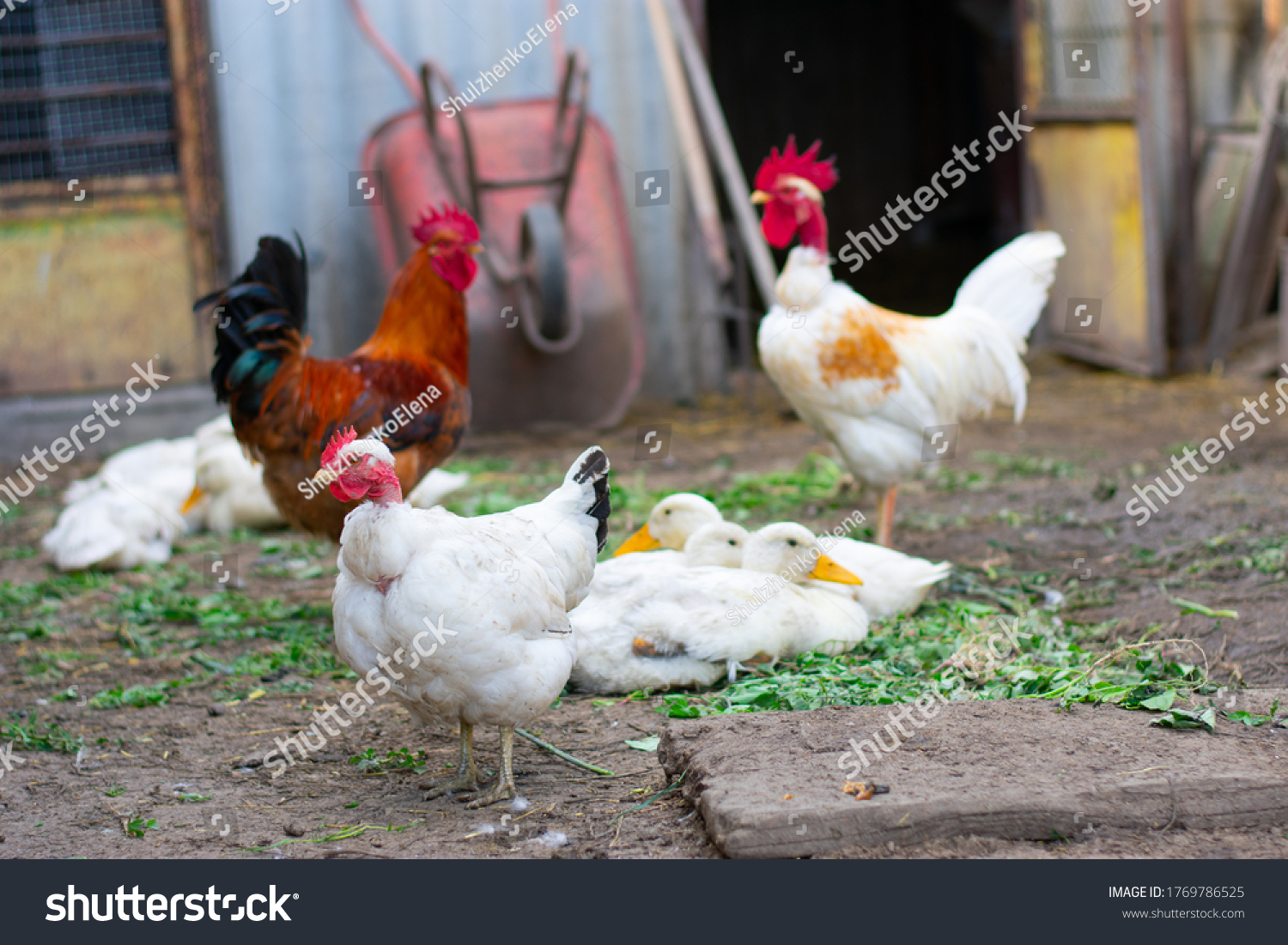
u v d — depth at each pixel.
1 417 9.55
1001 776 2.97
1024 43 11.02
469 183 9.12
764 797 2.89
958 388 5.63
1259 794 2.92
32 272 9.52
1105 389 10.14
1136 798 2.88
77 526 6.30
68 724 4.11
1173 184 10.67
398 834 3.14
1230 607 4.77
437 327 5.25
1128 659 4.05
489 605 3.06
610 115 9.96
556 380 9.56
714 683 4.20
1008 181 14.94
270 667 4.71
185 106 9.58
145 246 9.67
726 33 17.52
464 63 9.73
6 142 9.47
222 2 9.52
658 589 4.21
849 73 17.77
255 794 3.46
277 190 9.72
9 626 5.37
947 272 15.66
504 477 8.09
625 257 9.86
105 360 9.70
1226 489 6.72
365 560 3.07
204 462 6.96
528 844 3.05
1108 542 5.89
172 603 5.65
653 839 3.03
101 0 9.45
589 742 3.74
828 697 3.78
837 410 5.39
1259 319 10.79
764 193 5.37
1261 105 10.53
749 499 6.94
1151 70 10.20
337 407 4.88
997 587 5.22
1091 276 10.79
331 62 9.65
